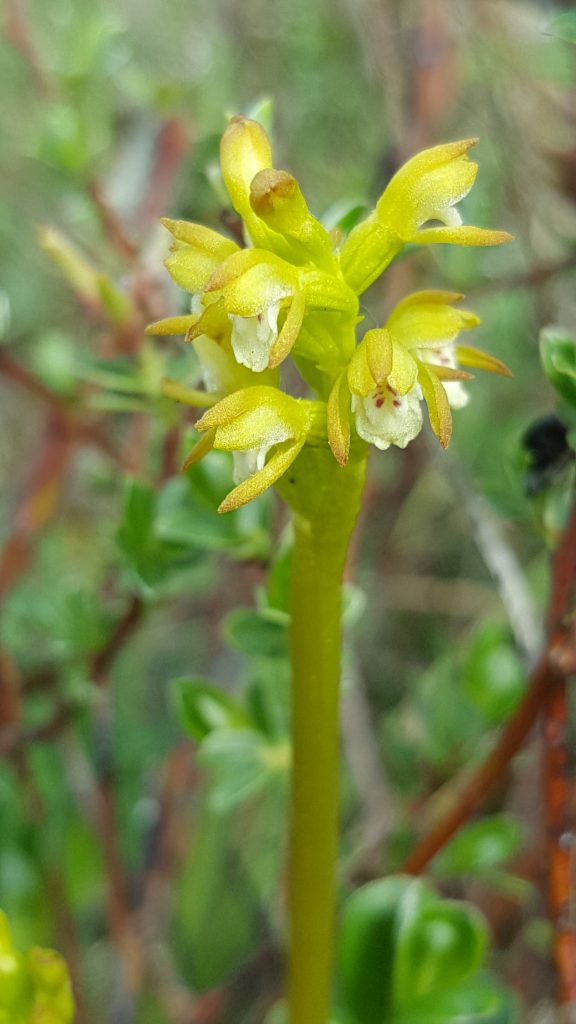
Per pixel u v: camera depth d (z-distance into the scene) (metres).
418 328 0.07
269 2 0.22
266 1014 0.15
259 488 0.06
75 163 0.15
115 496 0.18
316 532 0.07
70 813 0.16
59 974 0.08
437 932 0.10
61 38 0.21
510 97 0.18
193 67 0.24
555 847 0.11
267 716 0.12
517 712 0.11
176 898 0.18
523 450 0.11
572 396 0.10
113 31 0.17
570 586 0.10
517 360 0.21
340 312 0.07
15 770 0.15
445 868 0.13
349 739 0.17
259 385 0.07
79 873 0.17
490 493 0.11
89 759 0.15
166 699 0.21
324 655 0.08
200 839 0.18
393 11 0.18
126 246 0.15
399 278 0.17
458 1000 0.10
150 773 0.18
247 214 0.07
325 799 0.08
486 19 0.18
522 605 0.13
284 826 0.16
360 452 0.07
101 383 0.13
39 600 0.17
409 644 0.22
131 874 0.17
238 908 0.18
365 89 0.22
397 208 0.07
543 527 0.11
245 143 0.07
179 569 0.12
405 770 0.17
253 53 0.22
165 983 0.16
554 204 0.18
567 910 0.11
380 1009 0.10
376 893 0.10
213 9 0.24
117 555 0.14
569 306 0.19
